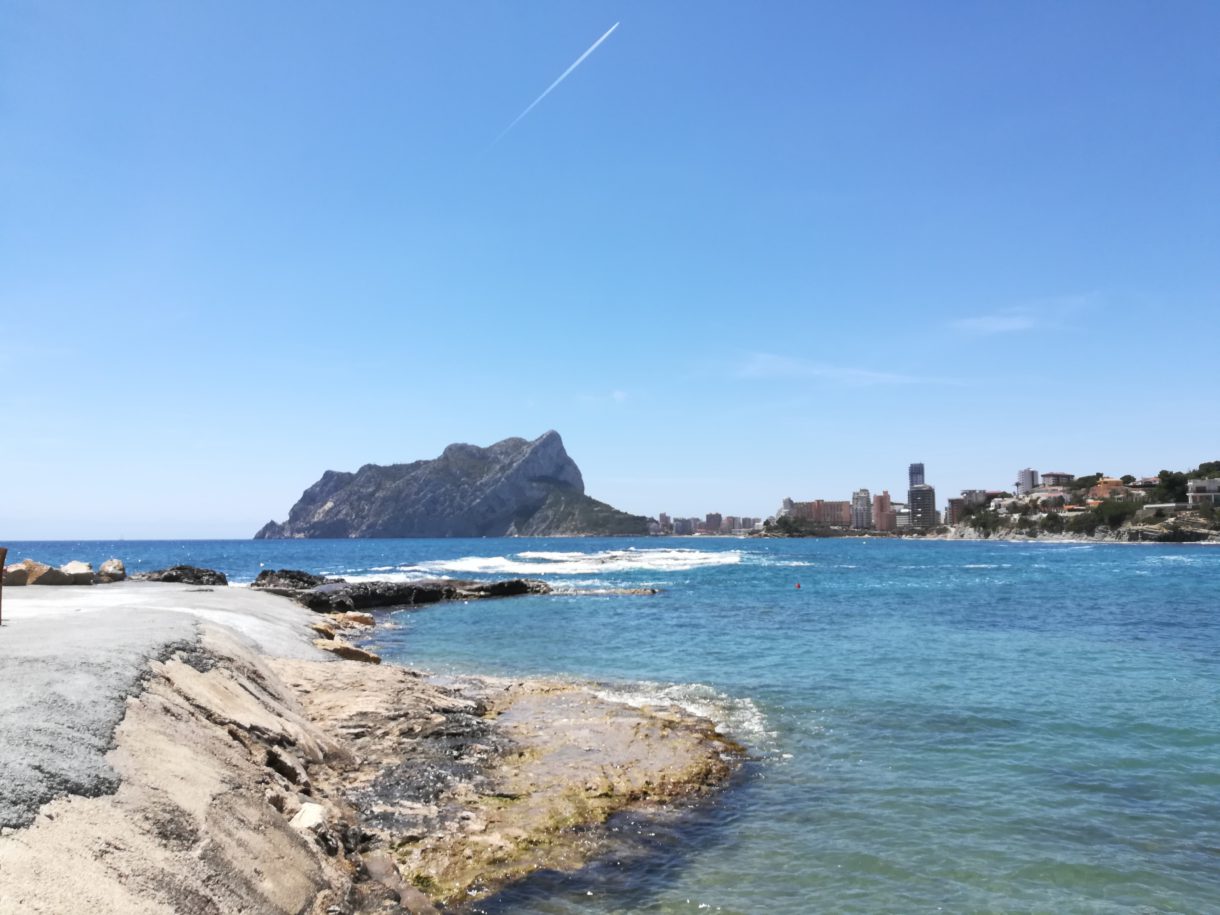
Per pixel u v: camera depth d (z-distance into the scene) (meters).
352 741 12.85
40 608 19.33
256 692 11.94
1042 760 13.04
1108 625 32.47
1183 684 19.50
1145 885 8.52
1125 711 16.48
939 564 91.88
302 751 10.92
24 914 4.32
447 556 129.25
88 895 4.80
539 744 13.14
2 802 5.19
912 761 12.95
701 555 124.75
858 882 8.55
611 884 8.46
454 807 10.21
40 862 4.81
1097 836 9.85
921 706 16.92
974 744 13.98
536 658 24.41
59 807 5.48
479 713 15.38
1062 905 8.05
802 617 36.12
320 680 16.06
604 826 9.99
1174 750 13.62
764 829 10.03
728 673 21.20
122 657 9.54
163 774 6.82
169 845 5.87
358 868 7.88
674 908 7.95
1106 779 12.06
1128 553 127.19
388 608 43.59
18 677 8.05
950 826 10.16
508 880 8.46
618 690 18.70
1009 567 84.25
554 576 72.31
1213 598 45.56
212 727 9.09
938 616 36.25
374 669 18.03
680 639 28.70
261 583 47.34
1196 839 9.76
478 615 39.12
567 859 9.03
